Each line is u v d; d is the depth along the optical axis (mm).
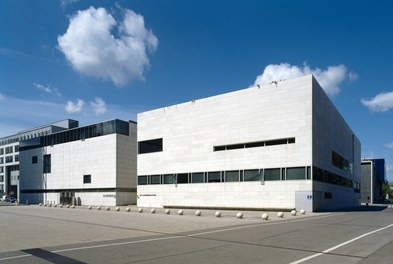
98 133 64438
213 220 26078
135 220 26266
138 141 57344
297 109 40156
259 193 41938
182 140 51062
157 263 9617
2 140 121375
